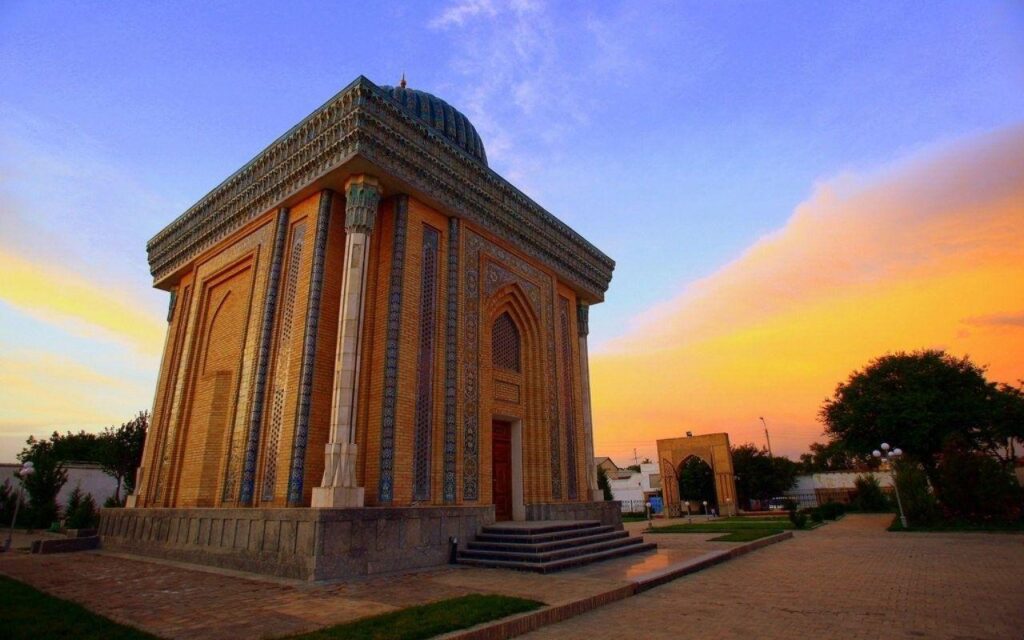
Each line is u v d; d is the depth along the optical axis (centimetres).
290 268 1051
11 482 2570
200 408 1172
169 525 1042
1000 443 2372
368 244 964
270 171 1123
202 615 543
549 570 807
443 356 1045
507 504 1199
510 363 1296
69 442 3344
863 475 3259
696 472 3716
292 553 770
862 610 569
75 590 689
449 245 1121
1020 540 1289
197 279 1334
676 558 952
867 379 2481
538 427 1283
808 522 2012
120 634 459
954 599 619
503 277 1260
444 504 960
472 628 471
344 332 898
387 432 902
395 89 1380
